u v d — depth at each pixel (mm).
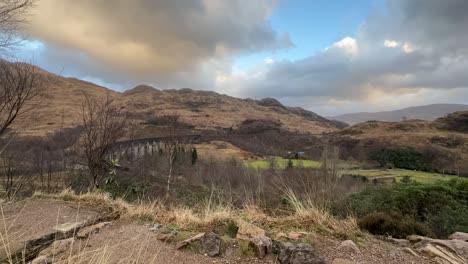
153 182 12719
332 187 6359
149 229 3422
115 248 2789
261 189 5176
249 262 2625
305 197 4270
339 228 3473
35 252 2648
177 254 2725
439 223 5684
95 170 7422
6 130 6801
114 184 7926
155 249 2816
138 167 15516
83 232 3184
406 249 3014
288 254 2615
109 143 7684
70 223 3451
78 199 4773
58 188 8602
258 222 3605
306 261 2482
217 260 2645
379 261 2699
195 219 3656
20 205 4238
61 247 2705
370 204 6871
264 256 2721
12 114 6738
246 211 3992
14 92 6430
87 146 7637
